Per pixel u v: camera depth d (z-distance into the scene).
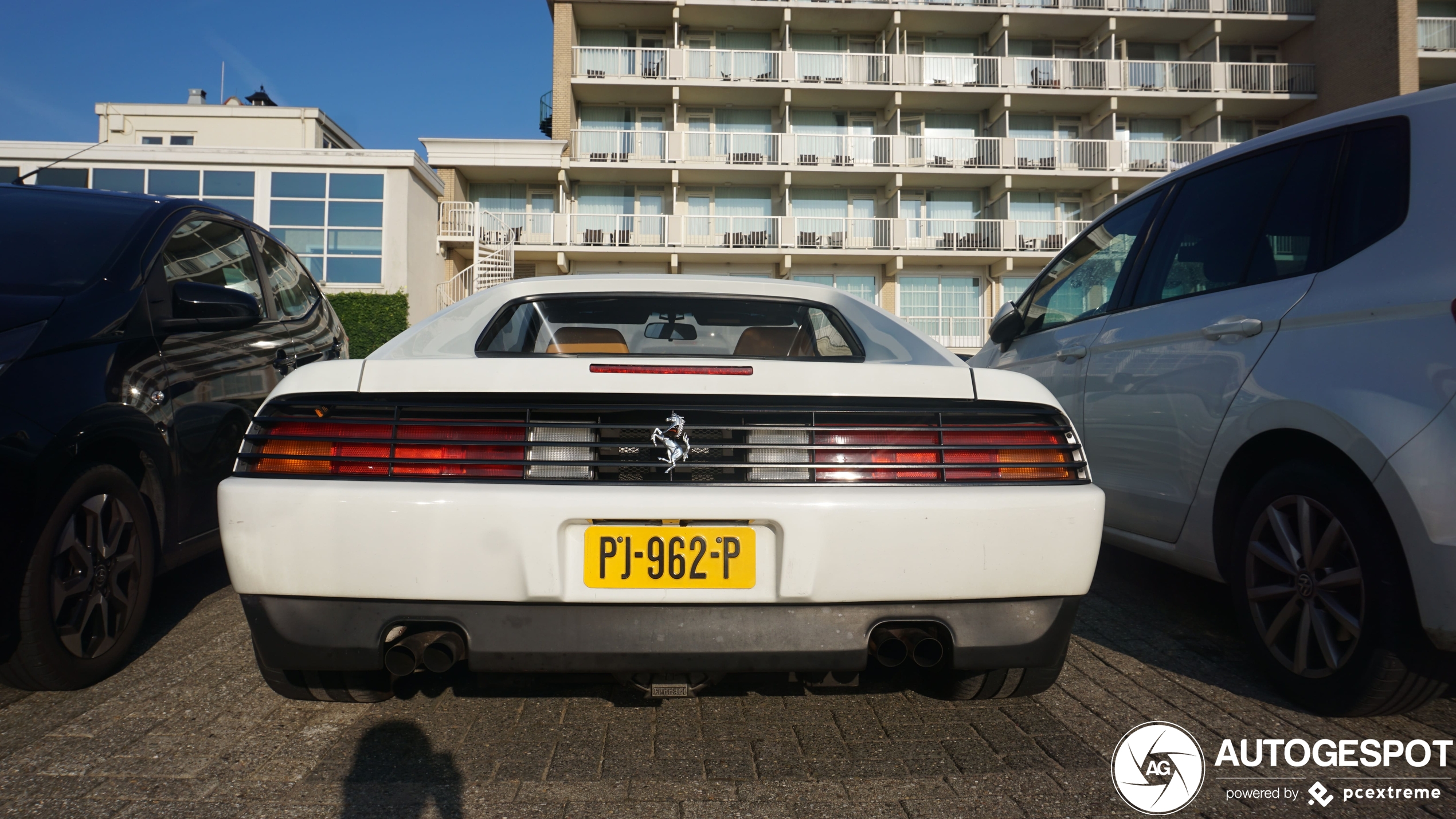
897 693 2.31
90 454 2.39
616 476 1.70
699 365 1.78
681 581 1.68
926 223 25.94
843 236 25.64
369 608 1.67
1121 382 2.96
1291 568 2.21
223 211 3.63
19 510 2.06
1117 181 25.86
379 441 1.70
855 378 1.81
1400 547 1.93
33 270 2.63
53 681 2.19
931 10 25.39
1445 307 1.83
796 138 25.66
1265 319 2.31
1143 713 2.17
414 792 1.74
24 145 18.86
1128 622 2.94
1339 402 2.00
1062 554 1.75
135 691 2.29
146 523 2.56
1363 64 24.83
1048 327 3.67
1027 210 26.47
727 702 2.23
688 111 26.34
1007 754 1.94
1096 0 25.88
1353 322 2.04
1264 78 26.38
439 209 22.56
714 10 25.38
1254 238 2.54
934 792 1.75
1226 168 2.83
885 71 25.64
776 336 2.68
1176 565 2.75
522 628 1.67
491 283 21.67
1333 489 2.07
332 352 4.12
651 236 25.17
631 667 1.68
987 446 1.79
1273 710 2.20
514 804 1.69
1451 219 1.92
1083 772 1.85
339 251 19.44
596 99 25.91
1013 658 1.76
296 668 1.70
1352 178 2.25
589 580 1.67
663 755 1.91
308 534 1.65
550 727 2.06
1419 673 1.92
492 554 1.64
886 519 1.69
